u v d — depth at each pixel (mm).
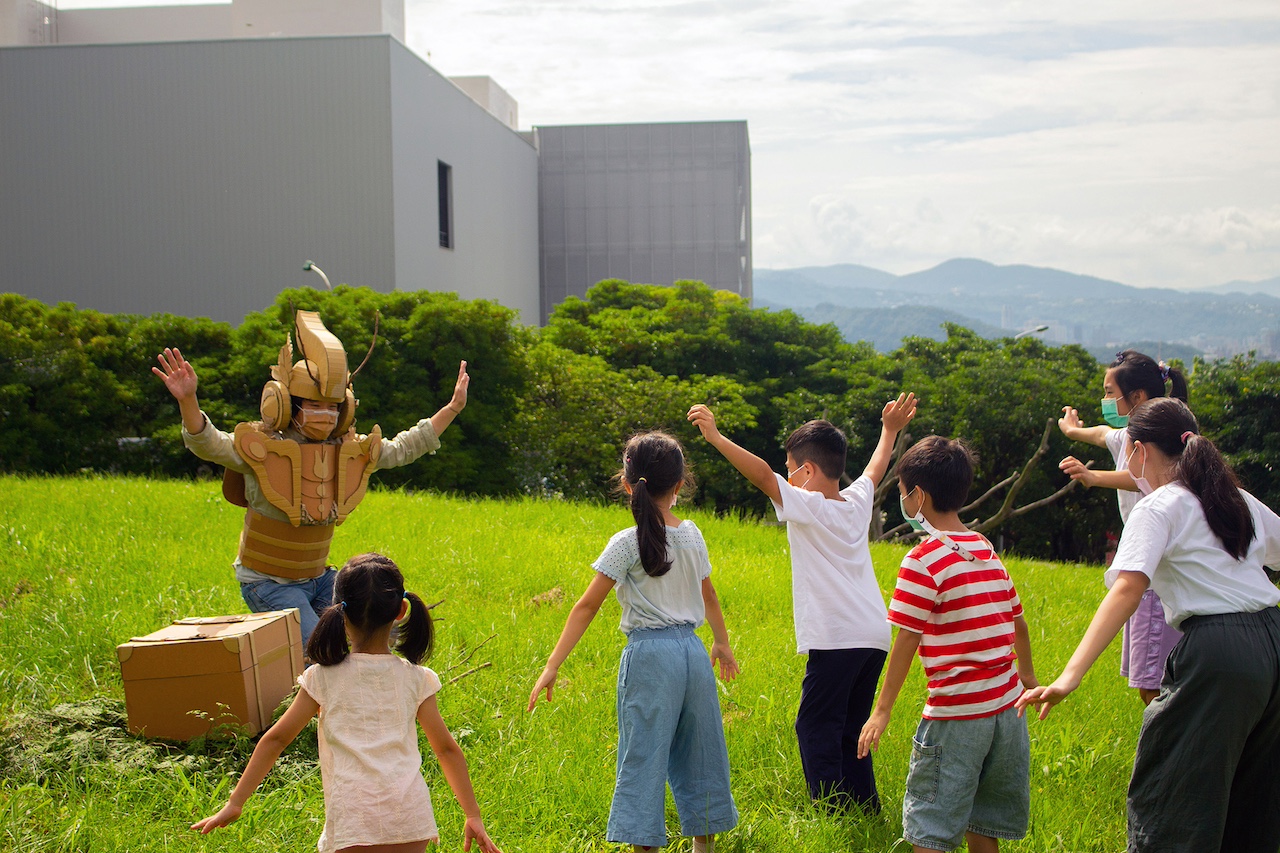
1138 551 3766
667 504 4352
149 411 22078
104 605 6957
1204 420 25516
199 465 21734
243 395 22891
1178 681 3764
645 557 4168
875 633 4676
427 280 38656
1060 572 12758
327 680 3562
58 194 35688
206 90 35344
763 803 4746
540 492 25125
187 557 8609
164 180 35438
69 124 35594
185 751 4879
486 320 24688
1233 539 3791
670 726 4133
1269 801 3879
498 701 5867
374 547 9750
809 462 4875
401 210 35875
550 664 4188
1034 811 4805
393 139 35125
